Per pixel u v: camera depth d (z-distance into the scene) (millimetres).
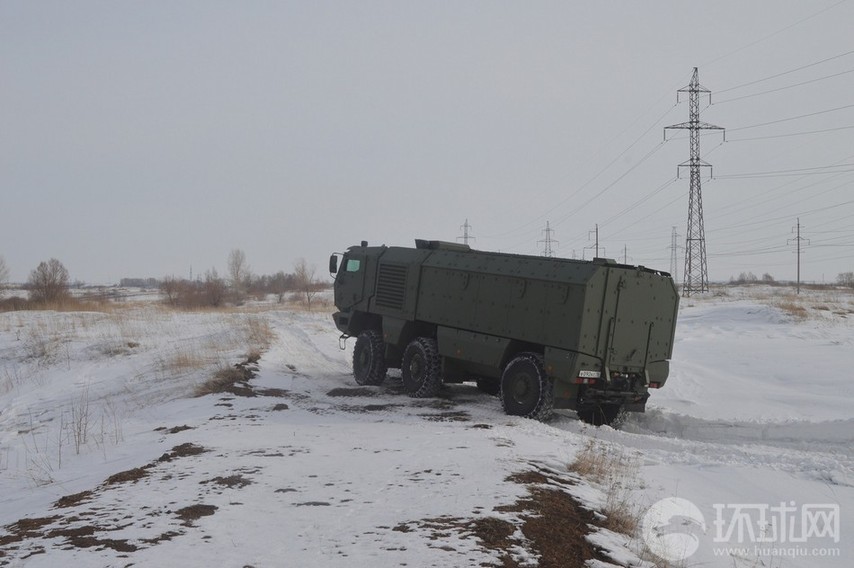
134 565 5684
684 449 12172
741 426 13812
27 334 29344
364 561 5809
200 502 7457
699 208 52875
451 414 14258
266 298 79312
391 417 13844
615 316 13953
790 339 27781
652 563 6551
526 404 14102
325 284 92875
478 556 5949
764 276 116875
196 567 5660
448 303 16328
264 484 8195
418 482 8258
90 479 9164
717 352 24953
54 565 5680
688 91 50969
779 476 10281
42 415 17391
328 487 8062
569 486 8516
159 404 16422
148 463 9500
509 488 7984
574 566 6074
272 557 5891
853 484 9867
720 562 7039
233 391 16344
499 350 14984
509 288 14969
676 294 14852
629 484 9297
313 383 18656
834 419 13344
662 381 14805
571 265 14281
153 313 39750
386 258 18438
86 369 23312
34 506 7988
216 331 29328
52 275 45406
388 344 18188
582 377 13656
